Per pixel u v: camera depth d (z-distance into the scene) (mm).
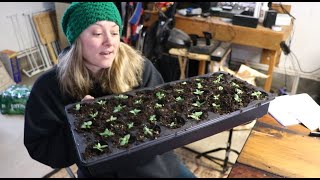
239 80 1350
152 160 883
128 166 850
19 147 1643
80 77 1094
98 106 1101
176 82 1319
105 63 1058
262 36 2387
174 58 2557
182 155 2107
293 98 1289
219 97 1184
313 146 964
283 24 2492
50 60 2971
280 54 2939
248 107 1099
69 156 1070
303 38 2830
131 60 1221
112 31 1028
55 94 1110
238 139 2291
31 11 2785
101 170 824
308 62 2898
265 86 2619
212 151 2080
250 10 2559
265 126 1079
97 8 978
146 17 2752
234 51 3180
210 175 1900
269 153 919
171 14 2613
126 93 1198
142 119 1036
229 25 2469
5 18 2566
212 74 1416
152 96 1194
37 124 1054
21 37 2736
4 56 2402
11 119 1820
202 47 2412
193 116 1037
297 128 1078
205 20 2584
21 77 2635
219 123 1033
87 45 1022
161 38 2461
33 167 1745
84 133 946
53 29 2982
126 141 892
